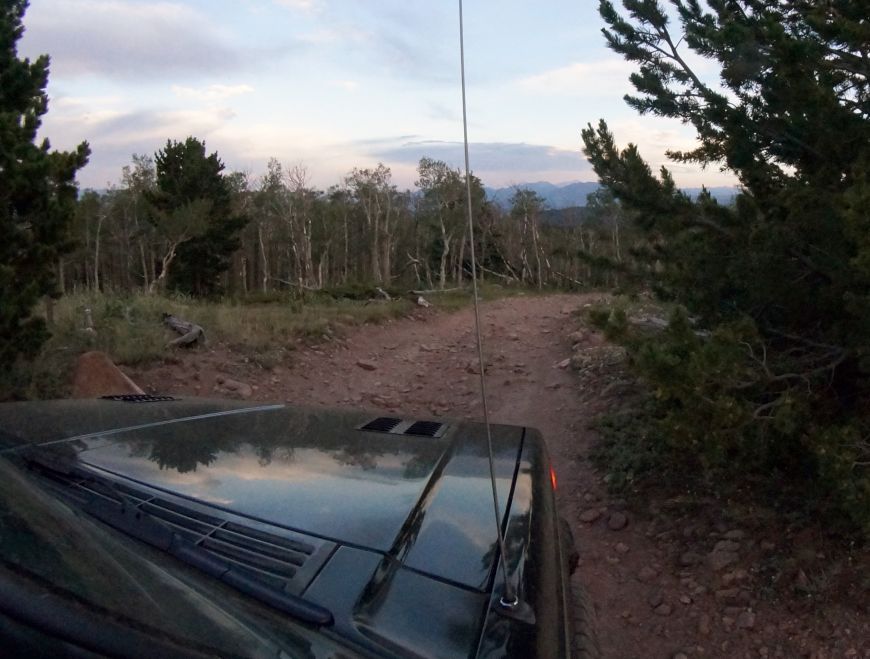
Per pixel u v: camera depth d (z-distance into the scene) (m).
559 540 2.50
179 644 1.26
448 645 1.72
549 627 1.92
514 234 54.25
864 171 4.29
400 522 2.16
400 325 15.79
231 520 2.16
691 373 4.14
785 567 4.46
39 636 1.07
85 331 9.11
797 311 4.99
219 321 11.41
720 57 5.48
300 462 2.62
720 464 4.93
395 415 3.44
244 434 2.94
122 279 65.38
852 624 4.01
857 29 4.57
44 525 1.46
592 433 7.29
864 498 3.85
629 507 5.71
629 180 5.94
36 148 6.74
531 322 16.95
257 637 1.50
